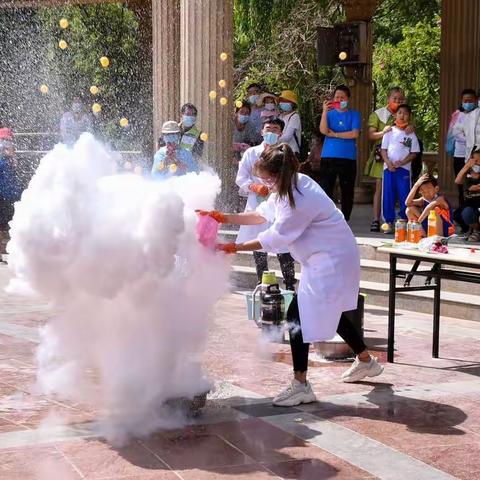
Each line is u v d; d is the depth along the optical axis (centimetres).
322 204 808
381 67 3459
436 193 1266
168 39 1873
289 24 3053
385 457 694
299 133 1669
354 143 1714
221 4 1659
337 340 1009
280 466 671
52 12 3334
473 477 654
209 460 682
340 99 1692
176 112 1891
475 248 1028
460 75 2047
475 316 1231
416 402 843
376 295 1355
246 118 1830
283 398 827
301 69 3027
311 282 816
